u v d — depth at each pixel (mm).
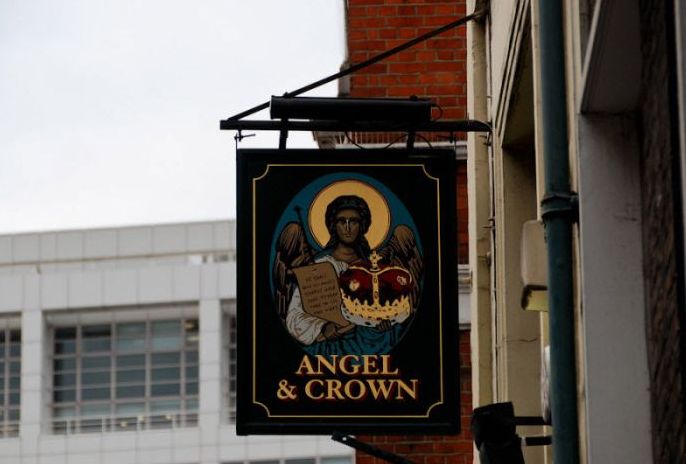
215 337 76625
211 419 76250
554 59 8516
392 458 11180
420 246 11375
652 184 7207
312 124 11789
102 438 77250
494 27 13688
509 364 12688
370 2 20250
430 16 20172
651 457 7770
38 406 77438
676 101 6371
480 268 14461
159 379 78125
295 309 11312
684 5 6109
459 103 20047
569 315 8211
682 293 6344
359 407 11219
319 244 11391
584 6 8211
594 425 7848
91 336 78438
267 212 11414
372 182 11445
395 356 11266
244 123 11734
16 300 78125
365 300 11320
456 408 11227
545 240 8547
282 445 74312
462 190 20047
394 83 20094
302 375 11234
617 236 8055
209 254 78938
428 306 11320
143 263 79125
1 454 77562
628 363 7906
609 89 7973
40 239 79688
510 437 9289
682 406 6477
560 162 8375
